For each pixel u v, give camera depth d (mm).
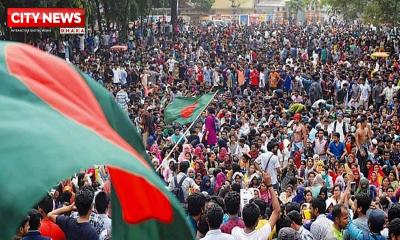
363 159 15953
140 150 2875
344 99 28109
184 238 2461
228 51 49438
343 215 7711
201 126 19344
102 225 6559
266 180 7344
